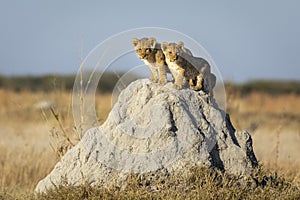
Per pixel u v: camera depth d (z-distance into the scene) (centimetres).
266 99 5147
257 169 1596
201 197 1420
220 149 1611
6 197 1664
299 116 4334
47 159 2194
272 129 3528
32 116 3722
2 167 2169
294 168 2088
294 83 7875
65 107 2486
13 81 7344
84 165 1577
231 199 1452
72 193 1480
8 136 3078
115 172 1548
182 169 1532
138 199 1419
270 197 1476
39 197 1518
